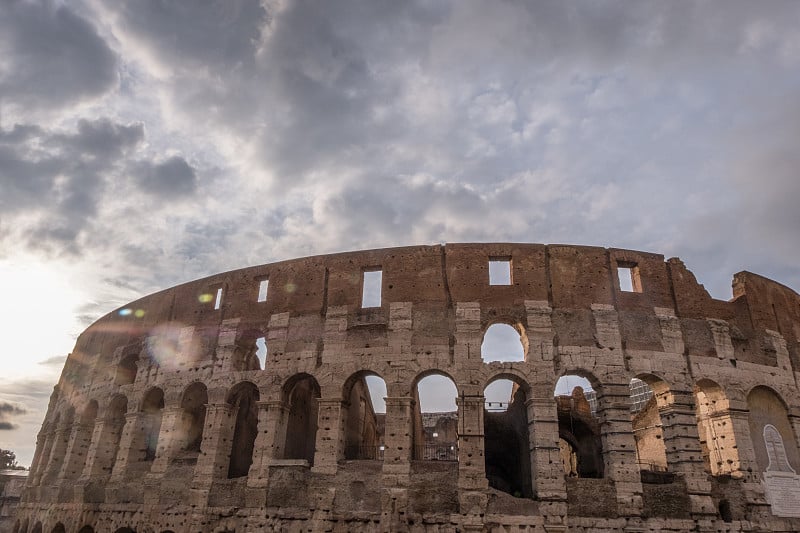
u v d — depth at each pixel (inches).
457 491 1536.7
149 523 1766.7
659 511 1524.4
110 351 2385.6
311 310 1860.2
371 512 1549.0
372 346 1743.4
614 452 1569.9
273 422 1731.1
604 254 1845.5
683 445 1612.9
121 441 2018.9
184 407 1961.1
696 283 1855.3
